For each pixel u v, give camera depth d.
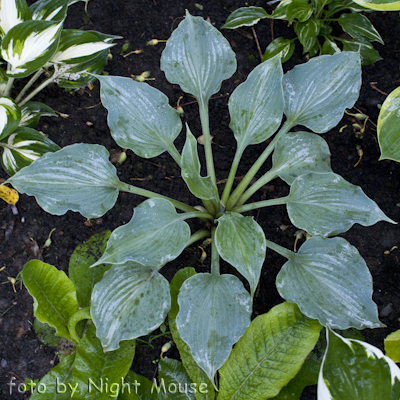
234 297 0.54
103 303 0.55
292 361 0.56
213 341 0.53
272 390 0.55
